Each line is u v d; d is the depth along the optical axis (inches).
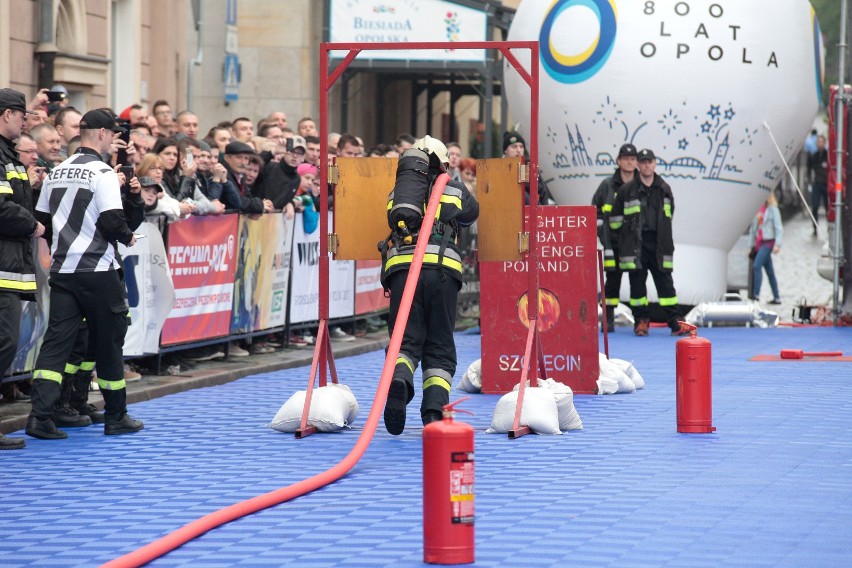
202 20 1368.1
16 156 478.3
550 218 620.1
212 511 371.2
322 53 520.1
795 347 850.8
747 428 515.5
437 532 307.1
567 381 622.8
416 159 493.0
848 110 992.9
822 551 317.7
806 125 1076.5
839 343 878.4
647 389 644.1
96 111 497.4
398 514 364.5
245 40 1485.0
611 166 1043.3
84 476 422.6
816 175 1862.7
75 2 977.5
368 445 464.4
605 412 563.8
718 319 1005.2
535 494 388.8
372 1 1374.3
